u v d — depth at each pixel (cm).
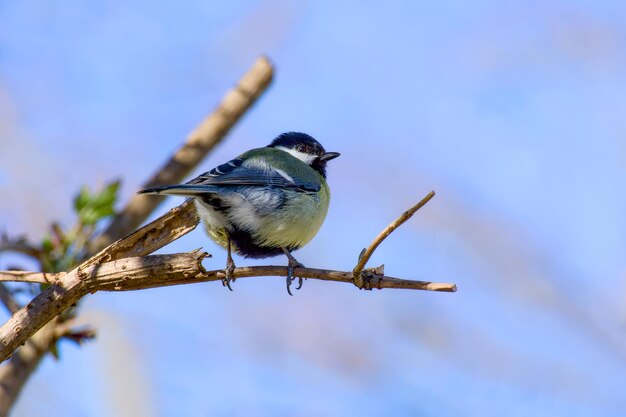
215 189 1044
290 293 1145
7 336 675
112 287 705
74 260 1015
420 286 711
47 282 700
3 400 894
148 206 1151
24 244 1009
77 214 1021
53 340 914
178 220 791
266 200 1116
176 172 1193
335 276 745
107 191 1027
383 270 736
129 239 779
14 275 699
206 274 722
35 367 920
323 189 1214
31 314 687
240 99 1223
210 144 1216
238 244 1142
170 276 714
